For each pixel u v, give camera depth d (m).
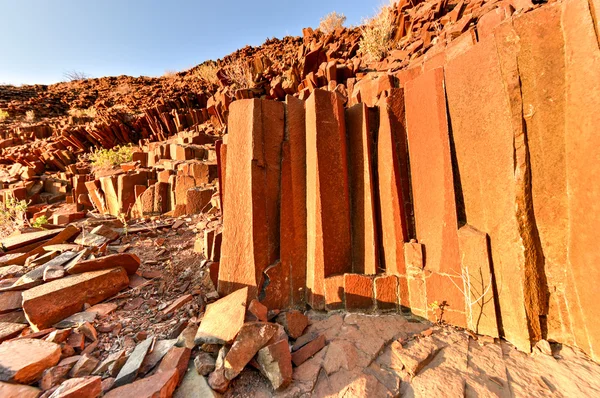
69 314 2.48
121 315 2.60
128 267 3.13
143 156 9.22
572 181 2.00
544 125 2.11
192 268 3.42
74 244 3.78
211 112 10.86
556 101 2.06
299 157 3.30
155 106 13.43
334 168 3.13
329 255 2.98
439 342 2.25
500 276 2.27
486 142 2.37
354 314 2.69
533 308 2.12
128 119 13.79
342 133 3.25
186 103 14.62
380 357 2.14
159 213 5.89
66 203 8.22
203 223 4.58
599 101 1.83
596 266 1.89
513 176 2.17
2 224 6.79
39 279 2.77
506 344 2.19
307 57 8.91
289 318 2.50
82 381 1.71
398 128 3.06
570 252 2.04
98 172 8.27
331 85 6.51
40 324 2.29
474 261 2.38
